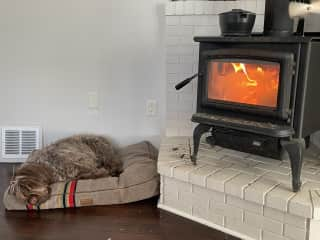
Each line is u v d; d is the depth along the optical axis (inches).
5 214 75.6
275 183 67.6
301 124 63.4
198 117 73.0
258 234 66.8
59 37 101.9
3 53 102.7
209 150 85.7
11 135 106.7
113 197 80.2
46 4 100.0
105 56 102.8
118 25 100.7
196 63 95.0
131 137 106.8
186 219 75.4
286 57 61.7
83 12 100.4
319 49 64.9
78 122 106.7
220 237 69.1
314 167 75.8
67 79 104.4
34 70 103.9
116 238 67.9
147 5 99.0
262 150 67.5
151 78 103.1
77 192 78.9
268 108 65.4
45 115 106.5
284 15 68.6
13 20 100.8
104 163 95.2
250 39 65.9
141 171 82.9
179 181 75.9
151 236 68.9
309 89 64.3
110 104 105.6
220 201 70.8
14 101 105.6
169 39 94.8
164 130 105.6
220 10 91.1
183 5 92.1
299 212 60.2
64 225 71.9
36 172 80.0
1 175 97.1
